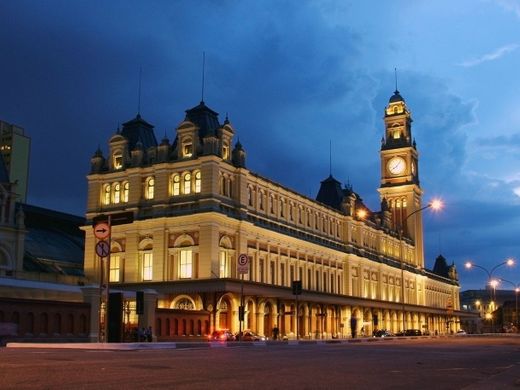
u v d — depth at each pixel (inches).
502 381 691.4
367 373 794.2
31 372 686.5
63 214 4001.0
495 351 1647.4
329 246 4040.4
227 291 2701.8
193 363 908.0
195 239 2940.5
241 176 3125.0
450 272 7140.8
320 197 4618.6
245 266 2474.2
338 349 1669.5
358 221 4463.6
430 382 689.6
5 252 3100.4
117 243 3176.7
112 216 1596.9
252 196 3284.9
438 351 1594.5
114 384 587.5
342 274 4220.0
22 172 6510.8
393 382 679.1
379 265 4768.7
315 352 1421.0
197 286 2760.8
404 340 3061.0
